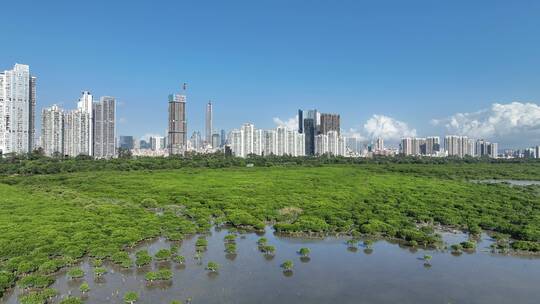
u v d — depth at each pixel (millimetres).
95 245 128875
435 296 100188
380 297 99250
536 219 167500
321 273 114625
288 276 112125
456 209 192250
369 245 138875
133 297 93250
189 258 126250
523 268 119562
